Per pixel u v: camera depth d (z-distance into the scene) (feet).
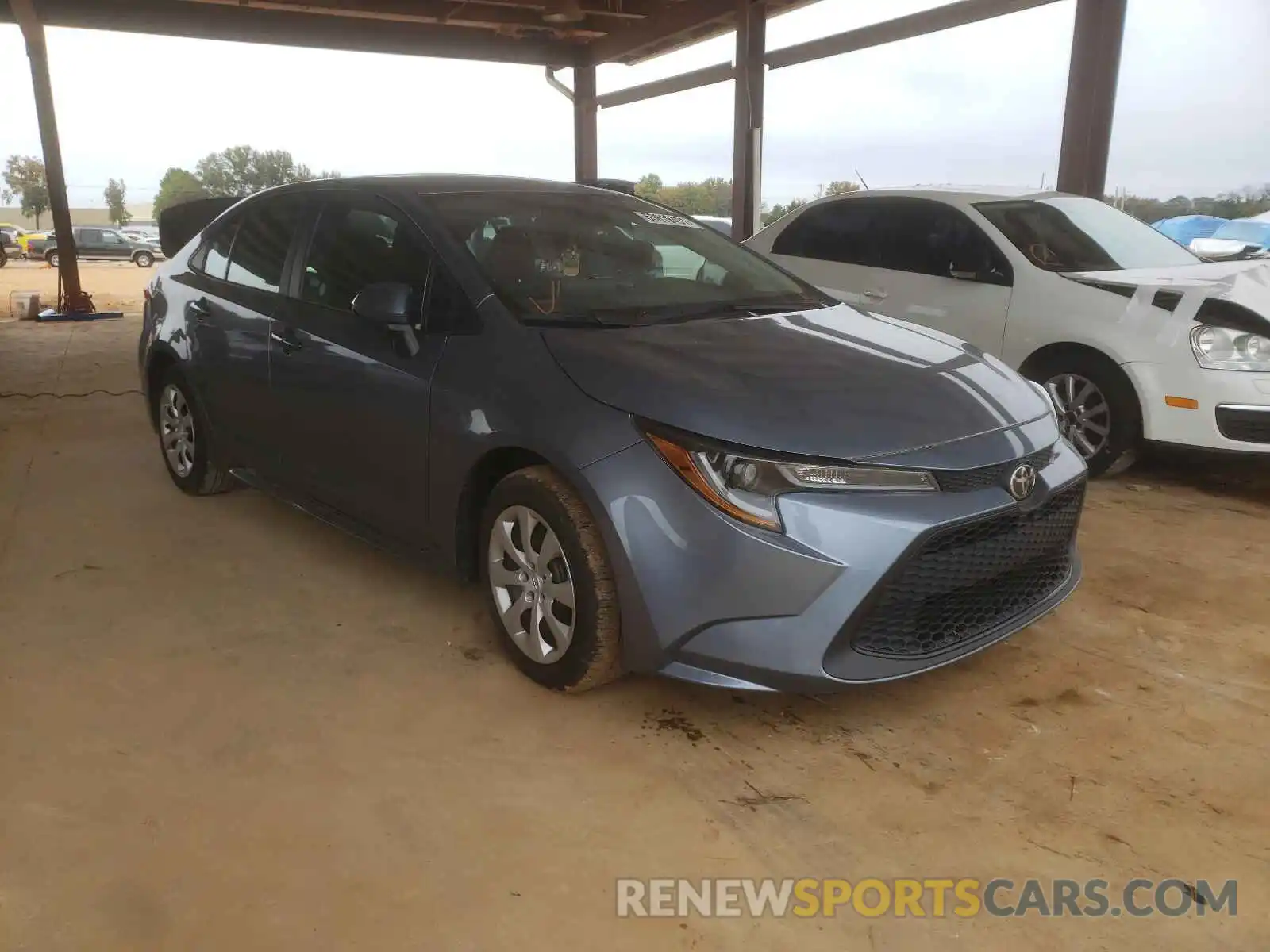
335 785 7.54
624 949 5.94
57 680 9.10
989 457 7.89
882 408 8.00
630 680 9.27
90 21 35.19
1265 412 13.69
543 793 7.48
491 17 37.06
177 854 6.70
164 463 16.75
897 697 9.02
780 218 20.79
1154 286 14.74
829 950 5.98
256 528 13.41
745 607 7.44
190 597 11.03
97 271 91.86
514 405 8.55
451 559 9.70
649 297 10.21
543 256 10.12
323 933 6.00
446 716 8.57
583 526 8.13
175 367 14.07
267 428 12.09
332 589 11.30
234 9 36.63
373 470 10.39
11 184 284.82
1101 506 14.56
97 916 6.10
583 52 42.24
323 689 9.02
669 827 7.11
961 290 16.94
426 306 9.82
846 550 7.32
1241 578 11.73
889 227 18.49
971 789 7.59
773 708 8.80
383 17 35.94
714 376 8.14
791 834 7.06
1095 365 15.30
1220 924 6.18
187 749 8.00
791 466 7.41
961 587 7.94
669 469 7.62
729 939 6.05
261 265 12.46
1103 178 22.20
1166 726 8.49
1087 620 10.60
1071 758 8.00
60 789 7.41
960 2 24.72
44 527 13.34
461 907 6.26
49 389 23.61
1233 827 7.13
